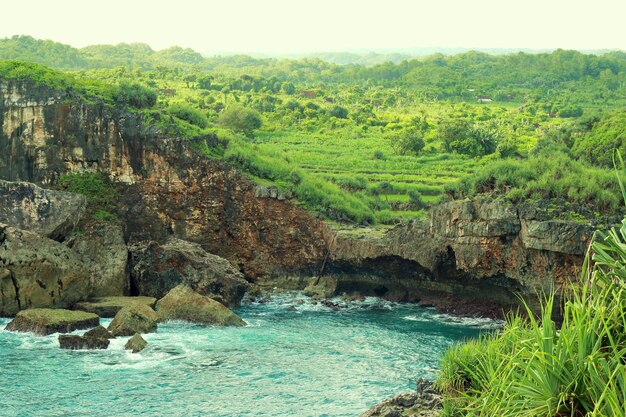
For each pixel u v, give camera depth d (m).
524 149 122.50
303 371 44.03
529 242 57.41
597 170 64.62
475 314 61.84
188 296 57.81
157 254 65.12
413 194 94.69
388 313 63.06
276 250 73.88
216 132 85.62
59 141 75.25
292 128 149.38
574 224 55.19
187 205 74.38
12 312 56.50
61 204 67.06
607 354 15.21
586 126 99.44
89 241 64.19
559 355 15.06
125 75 192.75
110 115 74.75
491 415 16.16
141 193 74.62
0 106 75.69
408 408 25.16
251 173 77.06
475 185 68.75
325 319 60.19
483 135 130.00
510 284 60.47
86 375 42.31
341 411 36.75
